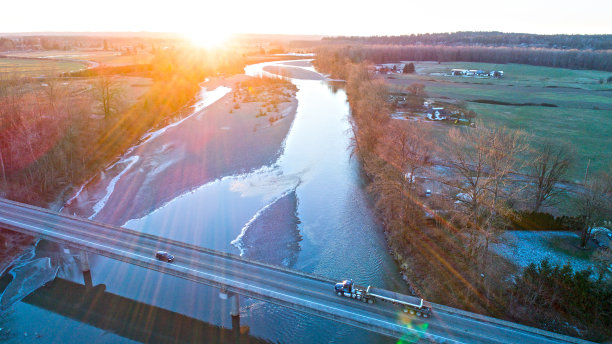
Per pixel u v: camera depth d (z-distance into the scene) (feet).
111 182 312.29
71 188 298.76
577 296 157.07
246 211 265.13
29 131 302.45
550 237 219.41
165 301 186.50
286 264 209.26
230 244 226.58
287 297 157.58
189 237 233.35
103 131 375.04
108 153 361.10
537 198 242.37
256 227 244.01
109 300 186.91
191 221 251.80
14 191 264.11
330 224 251.39
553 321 157.48
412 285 192.34
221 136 410.31
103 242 195.52
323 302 156.46
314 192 295.48
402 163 234.58
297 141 401.08
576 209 244.42
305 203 278.26
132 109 451.94
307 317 177.17
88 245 191.31
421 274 196.54
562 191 255.91
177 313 179.01
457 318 151.02
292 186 304.30
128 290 194.29
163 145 387.96
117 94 483.51
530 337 141.79
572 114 492.95
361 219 258.16
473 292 175.73
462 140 303.07
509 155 220.02
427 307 150.92
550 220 225.97
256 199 282.36
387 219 249.75
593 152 349.82
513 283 176.65
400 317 150.10
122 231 208.54
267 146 381.40
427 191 259.19
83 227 211.41
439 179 259.60
